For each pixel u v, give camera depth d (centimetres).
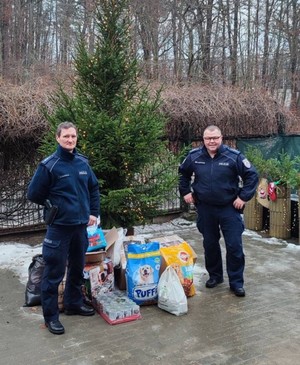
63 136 363
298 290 469
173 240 475
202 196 456
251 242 670
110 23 554
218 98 855
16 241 683
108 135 519
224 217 454
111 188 557
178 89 867
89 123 517
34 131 664
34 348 346
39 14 1823
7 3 1730
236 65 1614
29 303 430
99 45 554
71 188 364
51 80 799
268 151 902
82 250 386
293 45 1766
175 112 791
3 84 693
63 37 1611
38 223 703
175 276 417
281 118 945
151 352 338
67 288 403
